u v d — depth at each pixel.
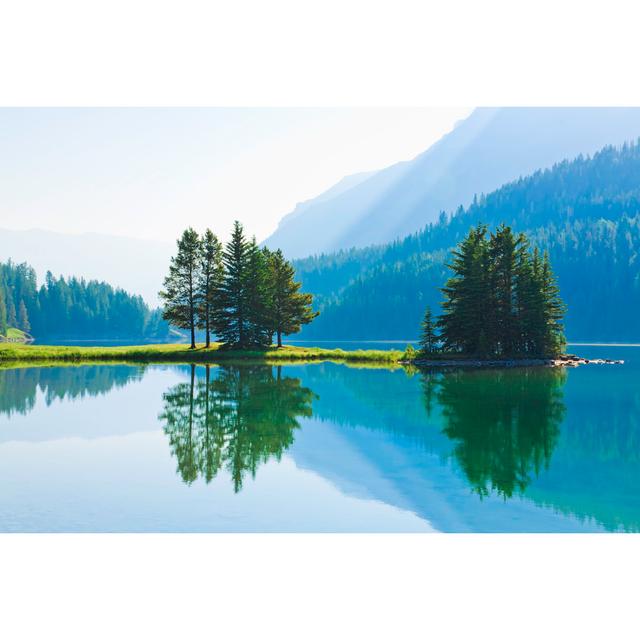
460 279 66.69
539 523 13.55
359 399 33.47
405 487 16.30
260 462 19.00
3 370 53.94
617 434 23.44
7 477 17.25
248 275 76.44
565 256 189.75
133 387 39.59
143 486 16.31
